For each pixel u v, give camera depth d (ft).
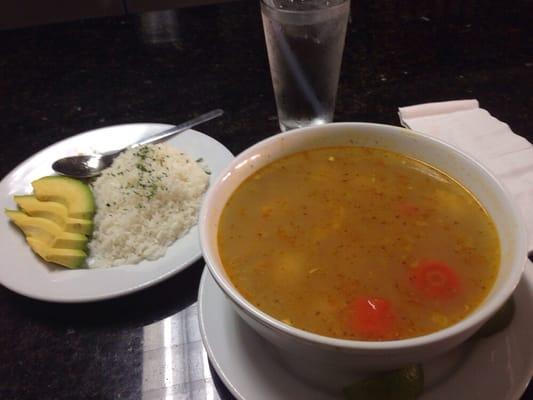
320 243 1.08
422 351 0.76
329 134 1.23
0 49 2.43
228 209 1.13
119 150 1.73
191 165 1.61
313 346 0.77
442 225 1.08
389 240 1.07
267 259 1.05
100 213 1.48
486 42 2.19
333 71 1.64
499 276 0.89
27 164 1.67
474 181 1.09
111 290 1.21
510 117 1.75
